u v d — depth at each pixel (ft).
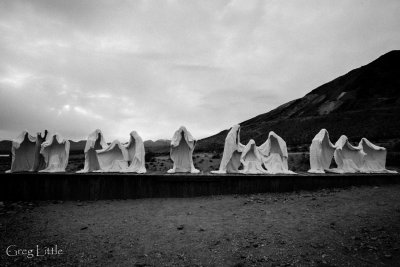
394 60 336.70
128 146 58.13
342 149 63.31
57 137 57.41
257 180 49.11
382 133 164.66
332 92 341.00
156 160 96.32
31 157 57.98
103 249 29.09
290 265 25.94
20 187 46.01
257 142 222.48
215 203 42.88
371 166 65.36
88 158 56.34
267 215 37.01
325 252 27.61
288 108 359.66
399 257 26.37
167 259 27.35
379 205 38.70
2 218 37.14
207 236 31.53
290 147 159.02
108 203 43.78
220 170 56.34
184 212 39.17
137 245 29.89
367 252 27.32
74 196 46.01
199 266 26.22
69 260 27.12
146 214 38.55
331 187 51.90
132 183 46.57
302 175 51.03
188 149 57.47
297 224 33.58
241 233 31.94
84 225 34.81
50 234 32.32
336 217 35.04
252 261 26.73
